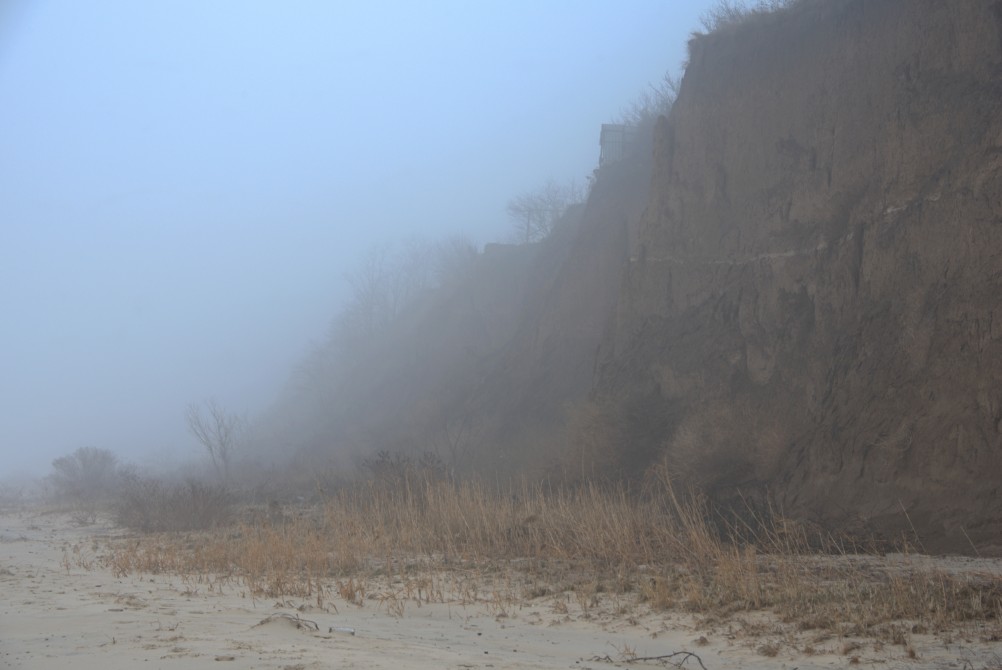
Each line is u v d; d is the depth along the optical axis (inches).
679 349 1078.4
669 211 1219.9
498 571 599.2
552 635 402.0
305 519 932.6
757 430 873.5
